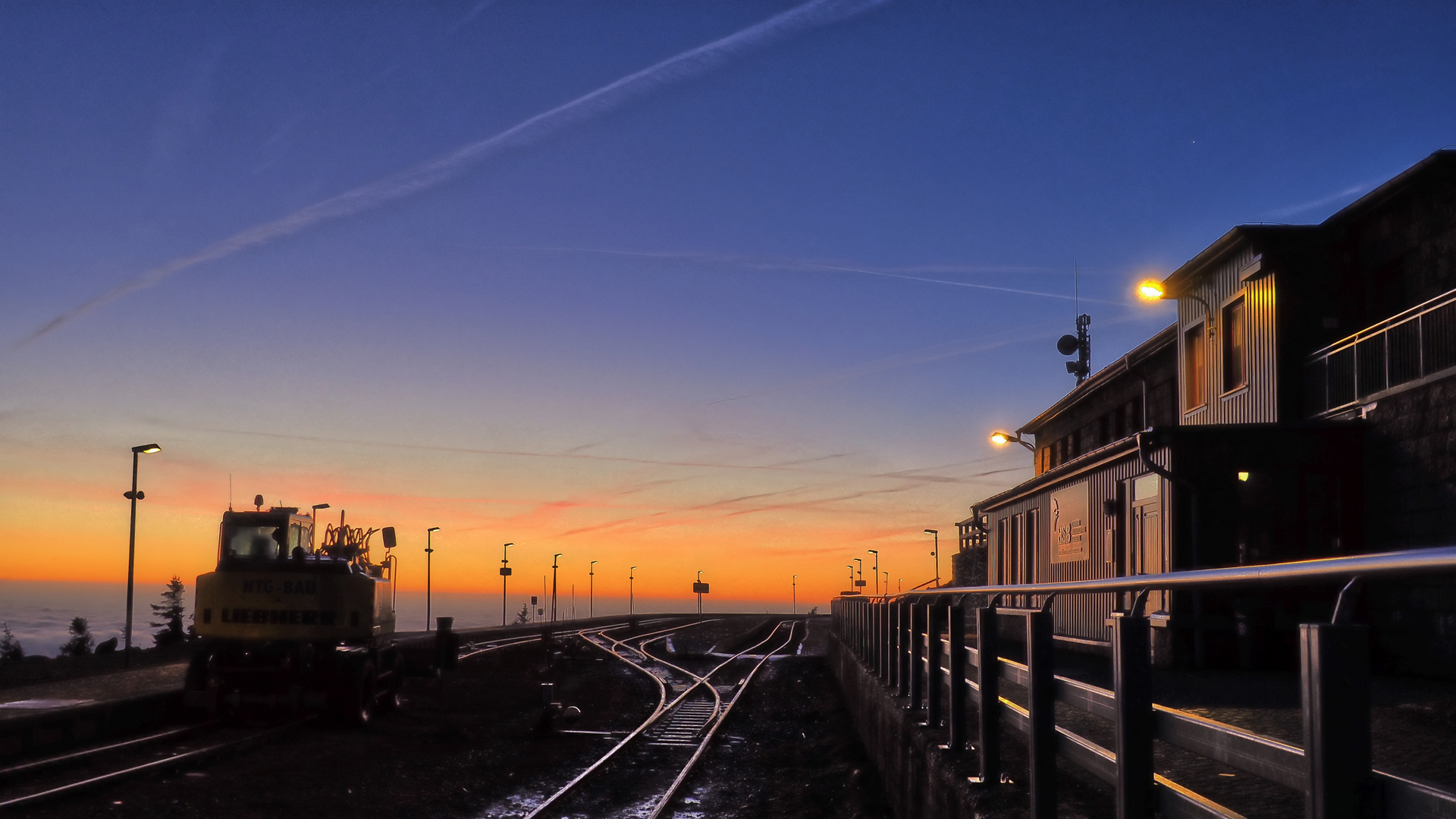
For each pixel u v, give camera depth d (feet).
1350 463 52.11
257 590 54.24
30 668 66.74
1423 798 6.72
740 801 39.73
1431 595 44.62
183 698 53.47
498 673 90.48
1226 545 51.90
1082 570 67.62
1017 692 27.12
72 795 34.83
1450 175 51.49
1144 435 53.83
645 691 81.82
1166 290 72.33
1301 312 58.95
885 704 37.40
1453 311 47.67
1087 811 17.37
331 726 54.13
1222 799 18.94
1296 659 49.16
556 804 37.63
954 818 20.52
